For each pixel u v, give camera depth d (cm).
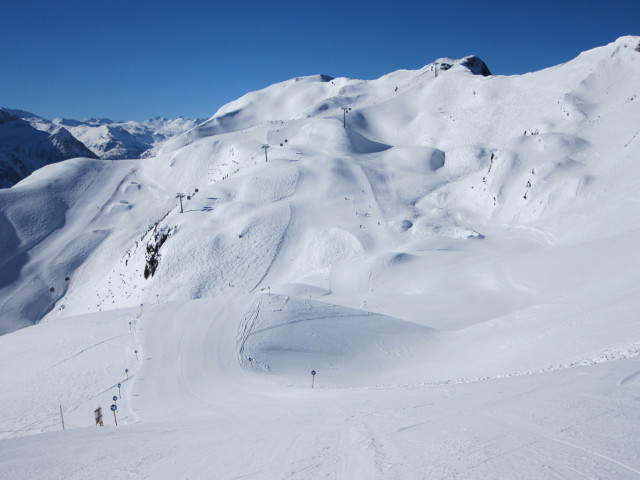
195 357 2805
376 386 2022
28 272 11006
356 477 500
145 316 3616
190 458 734
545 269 4156
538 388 871
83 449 909
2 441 1091
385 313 4269
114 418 1995
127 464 735
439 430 672
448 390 1209
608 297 2480
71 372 2819
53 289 10575
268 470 596
